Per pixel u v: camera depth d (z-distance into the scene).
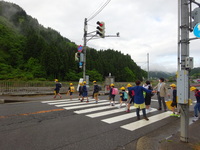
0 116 5.79
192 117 6.10
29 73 42.62
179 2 3.56
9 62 49.16
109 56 89.94
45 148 3.18
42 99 11.05
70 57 55.50
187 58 3.30
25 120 5.25
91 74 53.56
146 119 5.49
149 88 7.12
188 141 3.44
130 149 3.23
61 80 47.84
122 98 7.63
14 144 3.34
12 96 11.92
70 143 3.46
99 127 4.63
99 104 8.91
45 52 46.62
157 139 3.78
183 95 3.29
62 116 5.88
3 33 57.84
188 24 3.49
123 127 4.68
